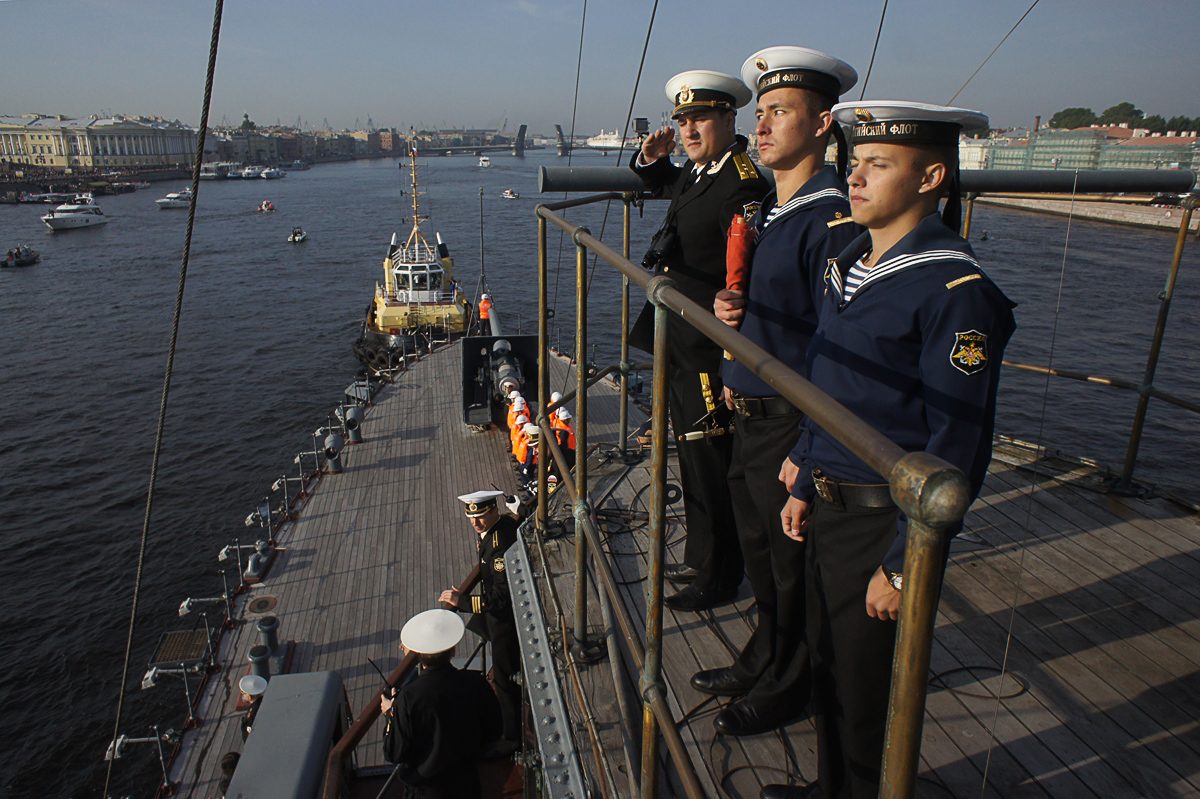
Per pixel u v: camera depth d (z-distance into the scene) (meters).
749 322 2.37
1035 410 24.27
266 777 4.18
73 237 72.50
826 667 2.07
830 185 2.23
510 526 5.07
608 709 2.64
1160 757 2.39
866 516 1.81
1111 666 2.84
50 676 14.70
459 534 13.26
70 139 161.62
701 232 2.95
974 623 3.12
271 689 4.81
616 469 4.66
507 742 5.38
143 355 35.12
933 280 1.61
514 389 16.31
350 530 13.41
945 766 2.37
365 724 4.19
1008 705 2.63
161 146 179.38
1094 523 4.00
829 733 2.08
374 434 17.86
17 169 152.62
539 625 3.19
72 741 13.09
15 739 13.16
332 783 3.89
